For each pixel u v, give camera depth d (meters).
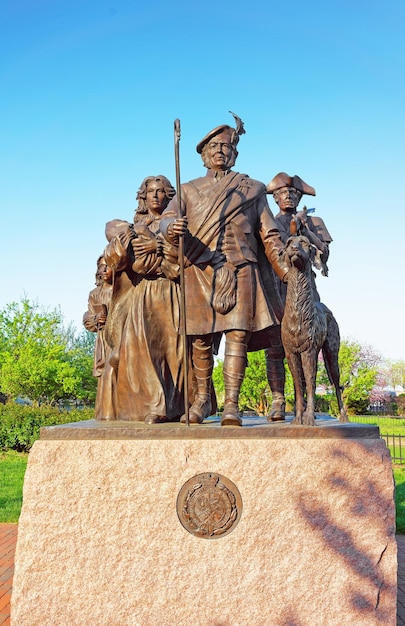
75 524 3.36
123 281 4.41
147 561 3.32
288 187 4.93
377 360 23.16
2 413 16.02
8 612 4.38
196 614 3.28
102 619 3.28
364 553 3.37
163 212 4.40
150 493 3.38
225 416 3.64
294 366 3.77
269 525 3.36
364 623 3.31
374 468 3.44
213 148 4.23
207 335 4.09
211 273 3.99
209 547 3.33
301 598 3.30
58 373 24.31
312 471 3.41
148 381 4.13
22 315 27.62
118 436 3.47
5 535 7.00
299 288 3.68
